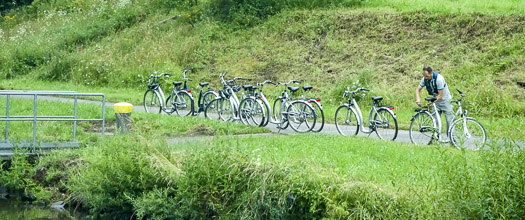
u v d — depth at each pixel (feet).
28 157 111.86
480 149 70.95
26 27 280.51
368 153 102.99
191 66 216.95
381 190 74.43
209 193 86.94
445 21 195.11
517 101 156.87
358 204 73.61
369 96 173.17
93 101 185.68
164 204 89.76
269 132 135.03
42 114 147.43
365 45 199.21
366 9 216.54
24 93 111.04
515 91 161.99
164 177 92.07
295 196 78.33
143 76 215.92
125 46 238.07
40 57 247.50
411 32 196.75
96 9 279.28
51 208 102.37
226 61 217.15
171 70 211.61
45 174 107.76
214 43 227.40
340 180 77.30
